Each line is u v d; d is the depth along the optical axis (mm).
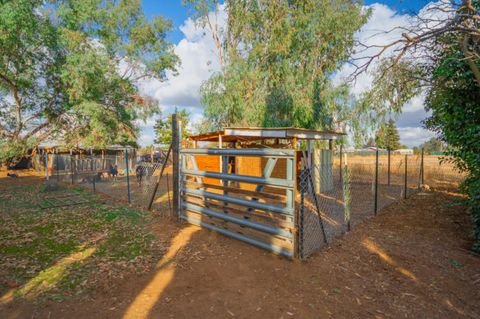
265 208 3893
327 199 8484
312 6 13789
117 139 21141
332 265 3404
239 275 3146
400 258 3623
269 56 15234
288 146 12297
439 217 5715
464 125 4469
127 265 3424
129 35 21016
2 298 2639
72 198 8789
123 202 7969
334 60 13805
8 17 12961
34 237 4617
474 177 4379
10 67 16844
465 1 3438
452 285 2939
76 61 15594
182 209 5656
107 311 2430
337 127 14727
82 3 16516
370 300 2631
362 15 12672
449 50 4406
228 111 15180
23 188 11656
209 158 12633
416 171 13531
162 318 2326
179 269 3309
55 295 2699
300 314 2389
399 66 5461
